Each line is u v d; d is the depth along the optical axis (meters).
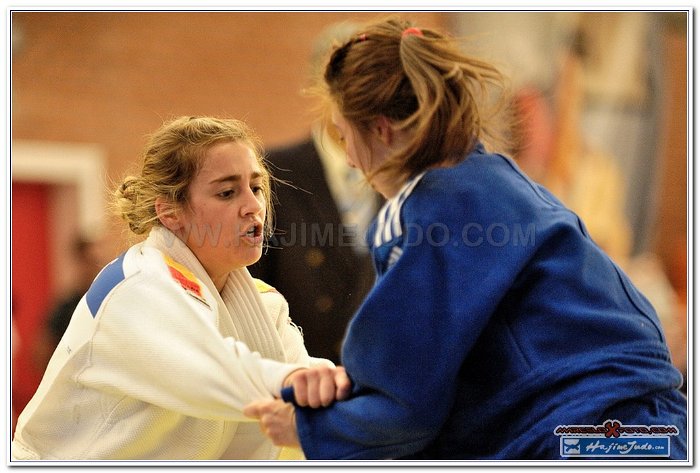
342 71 2.98
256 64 11.41
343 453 2.88
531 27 12.65
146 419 3.39
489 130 3.22
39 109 10.71
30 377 8.57
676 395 3.02
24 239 10.54
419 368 2.75
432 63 2.87
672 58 14.13
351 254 5.85
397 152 2.89
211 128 3.59
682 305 13.62
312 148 6.00
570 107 13.26
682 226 14.30
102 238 9.28
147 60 11.12
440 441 2.92
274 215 5.62
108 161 10.95
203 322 3.24
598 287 2.89
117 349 3.34
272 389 3.07
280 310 3.95
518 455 2.78
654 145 14.12
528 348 2.80
